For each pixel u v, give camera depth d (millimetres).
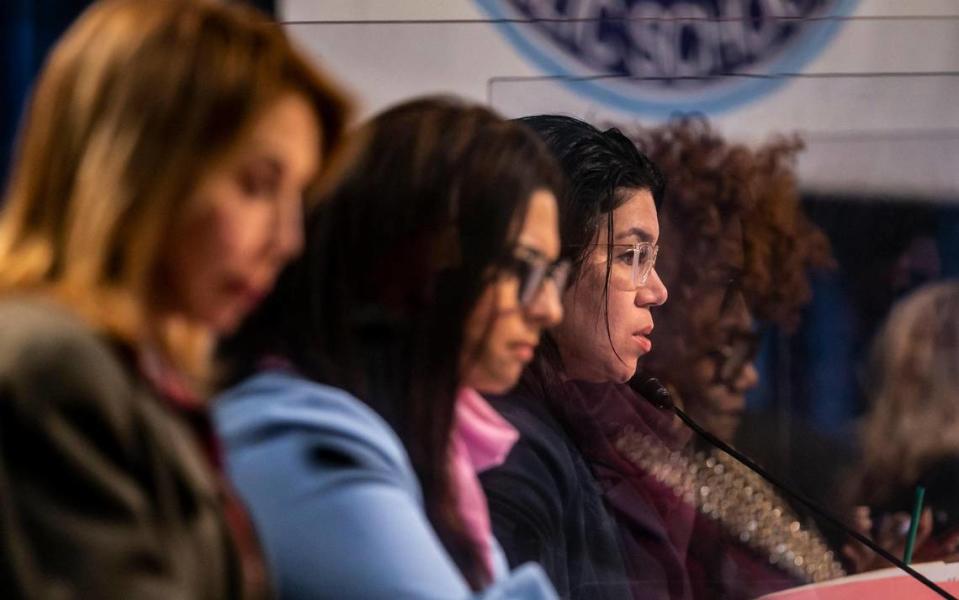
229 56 1768
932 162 3645
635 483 3484
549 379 3393
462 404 3121
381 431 2586
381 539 2350
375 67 3518
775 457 3662
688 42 3594
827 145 3635
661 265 3600
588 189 3473
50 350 1573
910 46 3625
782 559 3613
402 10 3643
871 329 3668
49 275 1696
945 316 3668
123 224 1686
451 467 2854
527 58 3551
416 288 2770
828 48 3621
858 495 3676
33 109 1780
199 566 1695
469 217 2820
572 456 3385
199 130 1718
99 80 1730
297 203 1861
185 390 1880
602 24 3568
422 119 2865
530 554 3281
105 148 1700
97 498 1560
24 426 1535
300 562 2307
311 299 2668
